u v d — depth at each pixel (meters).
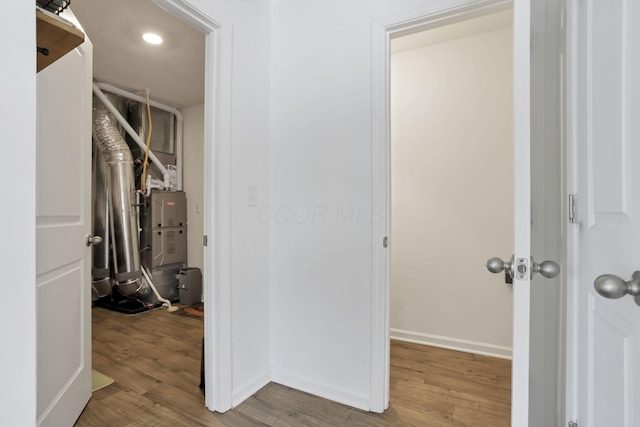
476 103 2.34
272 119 1.93
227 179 1.61
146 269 3.51
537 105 0.88
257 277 1.83
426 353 2.31
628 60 0.58
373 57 1.62
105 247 3.24
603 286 0.52
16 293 0.47
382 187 1.62
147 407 1.64
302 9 1.83
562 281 0.87
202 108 3.79
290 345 1.86
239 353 1.69
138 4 1.99
